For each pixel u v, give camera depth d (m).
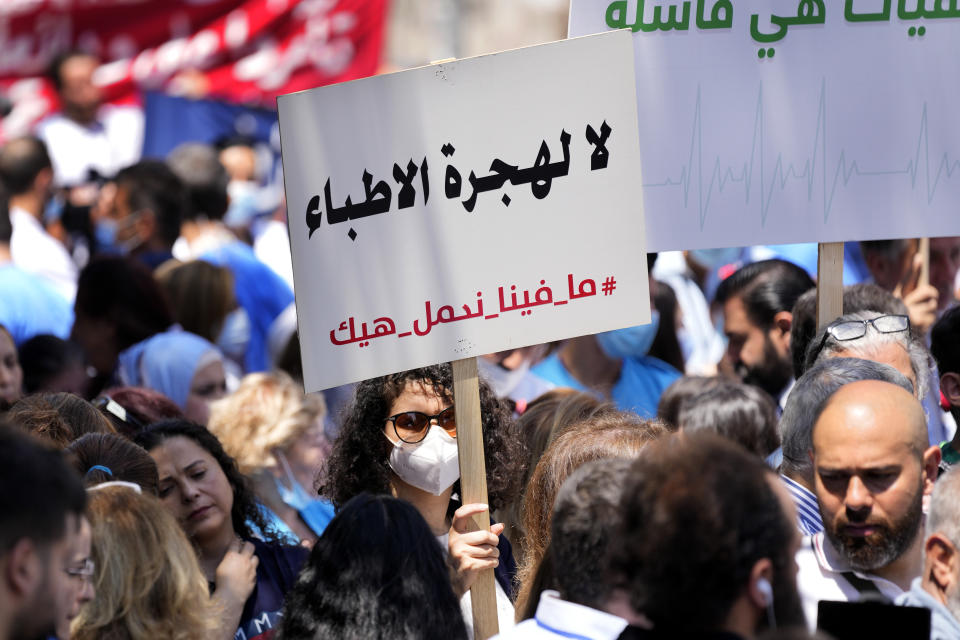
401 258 7.34
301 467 10.80
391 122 7.31
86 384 12.03
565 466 7.06
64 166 19.69
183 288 13.77
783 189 8.55
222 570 7.74
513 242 7.43
